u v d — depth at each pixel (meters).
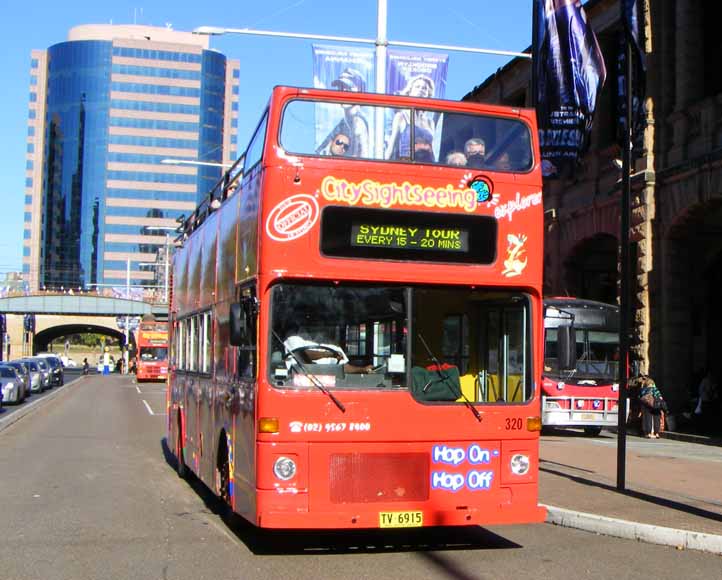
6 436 22.77
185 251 15.27
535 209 9.04
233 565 8.52
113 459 17.70
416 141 8.80
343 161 8.56
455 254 8.75
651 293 24.48
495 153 9.05
